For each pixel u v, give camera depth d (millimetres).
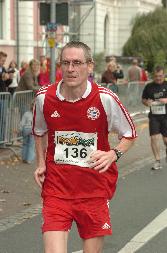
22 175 16141
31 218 11742
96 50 79375
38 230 10875
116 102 6691
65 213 6676
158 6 75125
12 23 52969
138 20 73688
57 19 21266
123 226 11148
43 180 6984
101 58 52750
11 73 24078
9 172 16469
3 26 51281
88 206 6742
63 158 6789
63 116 6703
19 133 19344
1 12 51250
